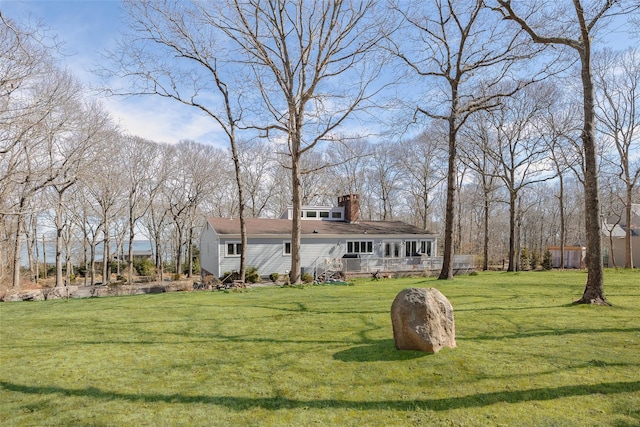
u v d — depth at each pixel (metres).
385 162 42.84
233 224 24.39
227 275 20.58
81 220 31.64
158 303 10.39
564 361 4.82
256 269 21.86
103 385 4.48
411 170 38.53
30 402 4.07
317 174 43.03
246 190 42.97
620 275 16.19
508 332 6.20
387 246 26.33
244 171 42.28
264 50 15.91
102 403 4.03
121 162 30.05
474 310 8.02
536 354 5.09
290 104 16.02
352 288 13.02
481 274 19.20
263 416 3.70
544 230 50.66
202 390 4.31
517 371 4.53
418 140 34.81
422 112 16.19
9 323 7.87
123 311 9.08
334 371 4.75
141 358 5.43
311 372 4.75
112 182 27.95
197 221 41.59
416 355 5.07
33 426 3.59
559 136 25.28
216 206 42.69
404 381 4.38
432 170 37.88
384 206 43.81
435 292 5.50
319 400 4.01
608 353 5.07
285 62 16.09
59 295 15.05
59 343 6.25
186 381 4.58
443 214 47.38
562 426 3.34
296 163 16.34
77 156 20.69
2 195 17.75
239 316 8.17
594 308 8.02
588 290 8.62
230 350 5.74
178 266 35.78
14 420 3.71
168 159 34.62
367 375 4.59
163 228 39.44
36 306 10.83
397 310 5.36
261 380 4.56
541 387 4.09
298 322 7.47
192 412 3.81
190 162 36.03
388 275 21.16
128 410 3.87
